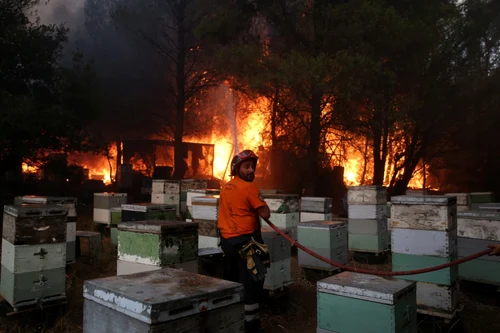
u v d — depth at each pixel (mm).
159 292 2516
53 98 18438
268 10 19297
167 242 5000
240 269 4621
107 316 2586
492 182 26109
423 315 5766
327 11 16547
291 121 22438
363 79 15398
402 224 5906
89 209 18438
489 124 23297
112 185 28156
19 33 16328
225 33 18672
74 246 7848
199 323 2496
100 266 8375
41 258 5391
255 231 4660
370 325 3971
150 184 24969
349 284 4180
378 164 21812
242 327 2760
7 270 5430
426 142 22391
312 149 18516
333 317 4211
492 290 6965
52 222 5484
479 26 20047
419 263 5746
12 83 17766
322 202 10984
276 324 5773
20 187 21062
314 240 7914
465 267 7152
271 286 6176
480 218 7000
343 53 15266
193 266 5312
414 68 19719
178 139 25719
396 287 4062
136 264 5180
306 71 14664
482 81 22922
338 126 20359
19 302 5219
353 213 9953
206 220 8031
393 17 15508
